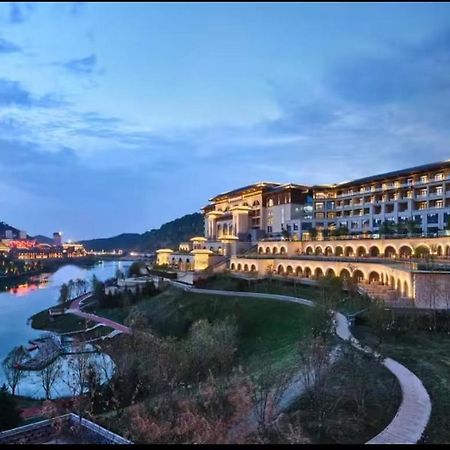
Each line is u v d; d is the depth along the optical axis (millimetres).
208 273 123562
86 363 58562
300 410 34281
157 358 46719
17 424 42406
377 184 136000
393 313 56500
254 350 66875
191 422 31219
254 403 33219
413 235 102500
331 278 85438
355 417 32844
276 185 175500
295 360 46781
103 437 36188
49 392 57094
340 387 37844
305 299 83125
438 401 34344
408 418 31797
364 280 88938
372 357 42406
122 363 51844
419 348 48188
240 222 172375
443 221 113875
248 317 81750
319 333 50250
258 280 106750
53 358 71875
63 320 113188
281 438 29906
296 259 110438
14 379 61188
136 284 134000
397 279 72375
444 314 56500
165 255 186250
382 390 36844
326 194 153000
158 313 103188
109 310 120562
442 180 116312
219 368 47156
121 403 45875
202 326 61219
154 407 37406
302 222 147625
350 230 141000
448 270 62344
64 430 38188
